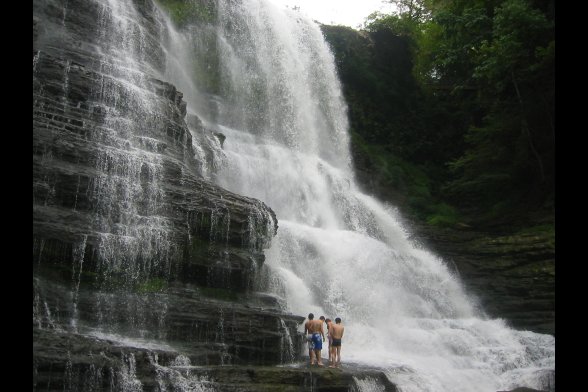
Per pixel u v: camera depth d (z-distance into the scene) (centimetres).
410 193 3866
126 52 2259
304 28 3819
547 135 3388
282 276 2066
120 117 1822
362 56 4281
